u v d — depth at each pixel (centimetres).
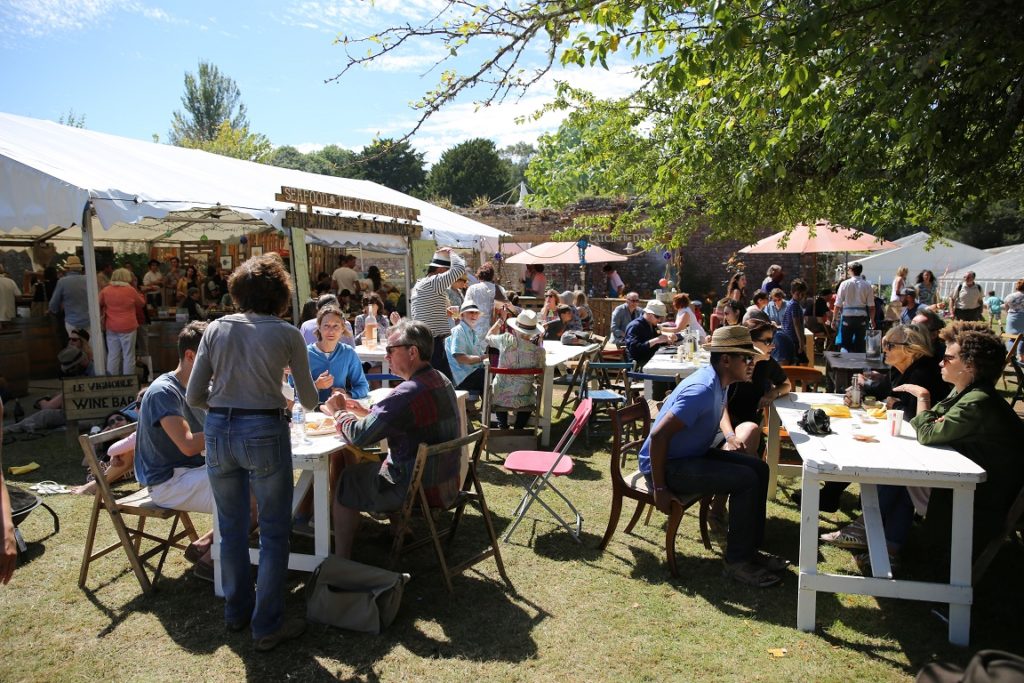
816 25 327
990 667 204
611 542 456
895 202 658
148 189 773
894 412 393
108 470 441
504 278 2250
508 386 650
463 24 340
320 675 305
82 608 362
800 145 634
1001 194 571
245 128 4759
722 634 342
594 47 362
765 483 411
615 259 1841
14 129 867
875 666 314
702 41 395
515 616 357
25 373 923
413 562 423
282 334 311
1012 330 1375
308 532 415
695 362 685
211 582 391
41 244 1497
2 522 219
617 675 306
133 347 932
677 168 708
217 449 311
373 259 2066
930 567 419
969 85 384
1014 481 362
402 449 370
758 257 2166
